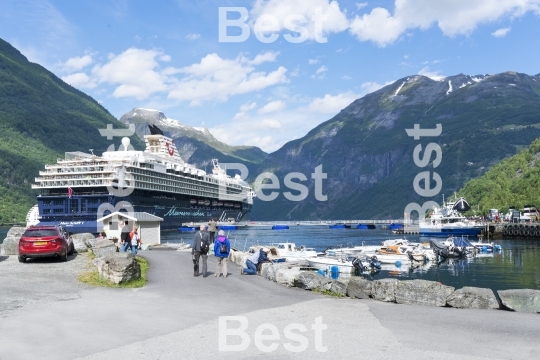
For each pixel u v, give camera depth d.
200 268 24.59
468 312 13.55
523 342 10.45
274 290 17.70
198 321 12.55
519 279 51.44
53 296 15.99
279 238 144.38
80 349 10.03
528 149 194.62
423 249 73.62
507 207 151.88
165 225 171.00
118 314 13.38
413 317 12.90
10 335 11.05
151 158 170.25
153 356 9.58
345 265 54.78
